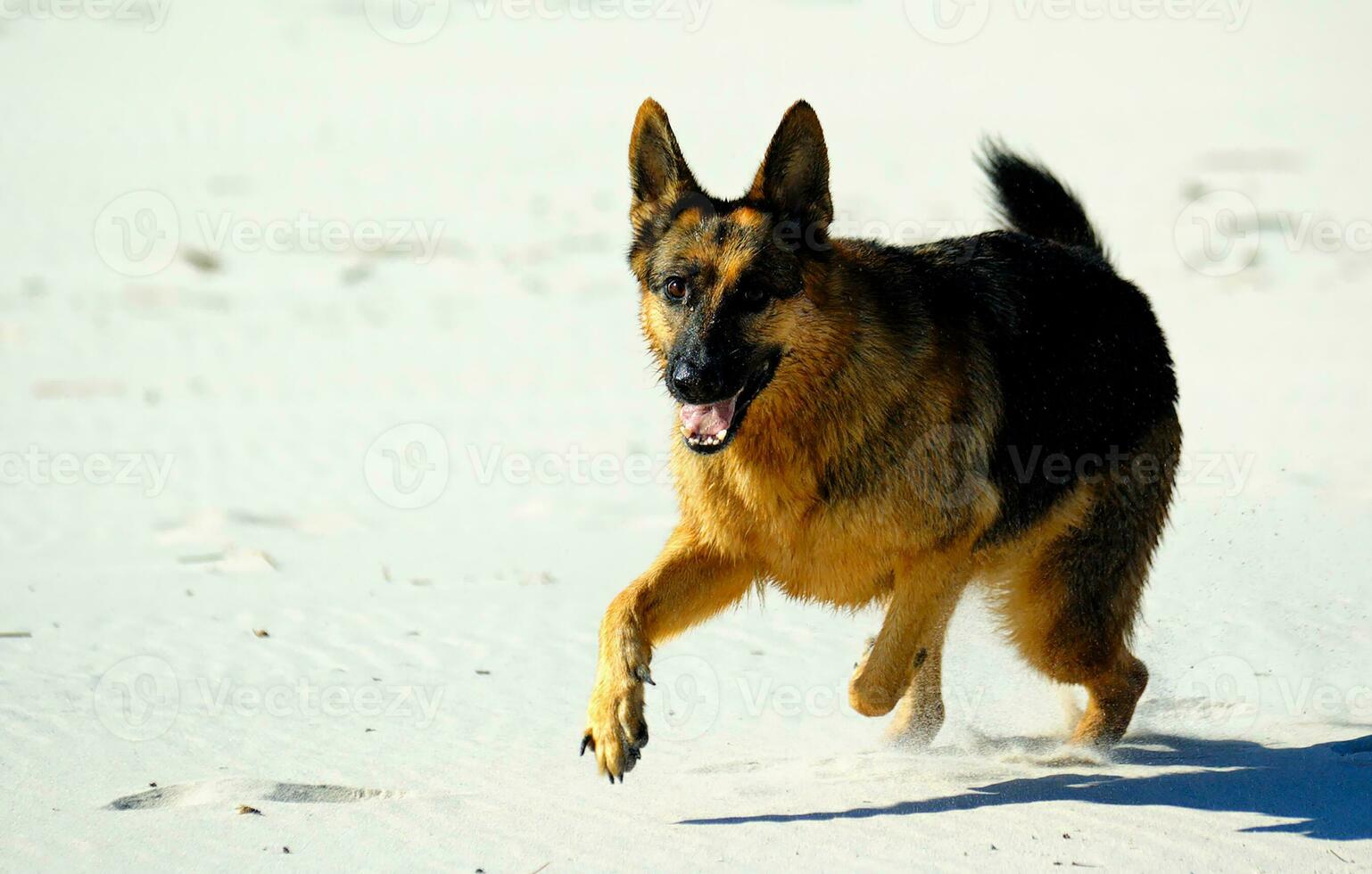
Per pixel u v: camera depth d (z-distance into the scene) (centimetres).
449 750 894
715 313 852
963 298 927
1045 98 5462
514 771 852
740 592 916
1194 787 791
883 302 882
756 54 6341
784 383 854
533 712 977
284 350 2530
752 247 857
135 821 751
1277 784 786
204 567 1399
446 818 759
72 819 754
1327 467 1661
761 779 843
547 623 1205
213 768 851
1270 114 5025
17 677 1044
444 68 6019
